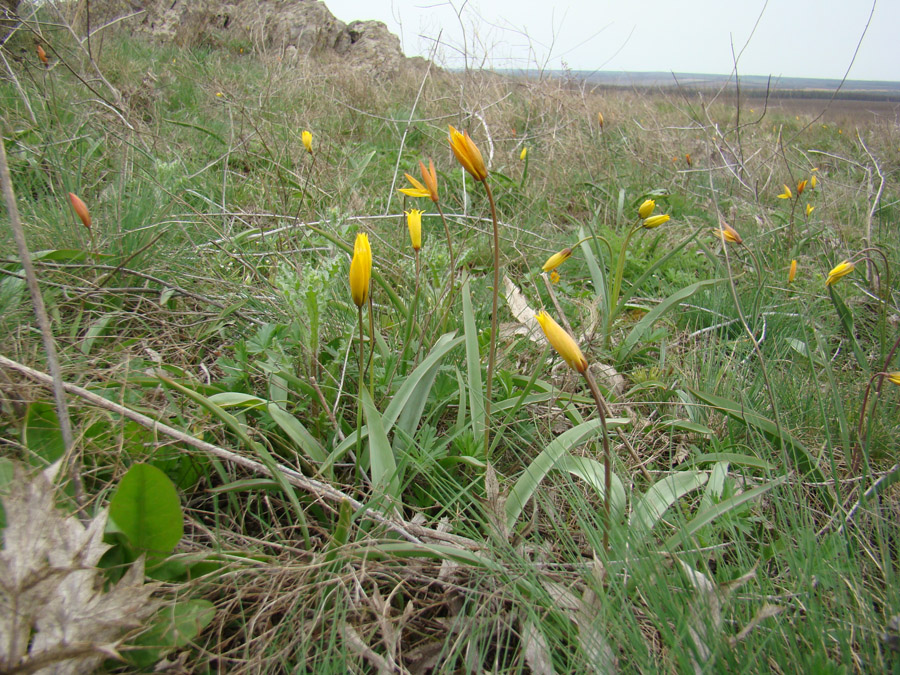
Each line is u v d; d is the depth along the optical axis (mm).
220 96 1312
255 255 745
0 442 411
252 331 608
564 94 1692
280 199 937
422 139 1533
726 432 566
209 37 2793
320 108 1494
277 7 3324
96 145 869
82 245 648
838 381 639
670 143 1580
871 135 2080
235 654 353
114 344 529
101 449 407
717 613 343
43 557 309
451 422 549
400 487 439
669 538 406
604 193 1243
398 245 808
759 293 725
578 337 693
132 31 2553
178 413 440
